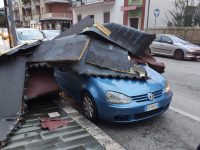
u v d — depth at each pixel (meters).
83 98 5.11
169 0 25.20
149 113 4.64
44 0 50.38
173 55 14.95
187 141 4.27
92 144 3.90
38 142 3.91
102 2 28.58
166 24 25.27
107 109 4.48
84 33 5.58
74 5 36.78
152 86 4.78
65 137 4.10
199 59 15.02
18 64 5.08
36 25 39.56
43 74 5.66
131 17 25.88
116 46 5.64
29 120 4.72
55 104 5.61
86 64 4.88
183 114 5.45
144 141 4.26
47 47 5.33
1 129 4.12
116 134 4.50
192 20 22.11
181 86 8.04
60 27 49.59
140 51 6.27
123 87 4.58
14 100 4.68
